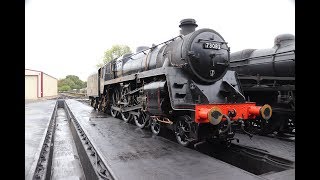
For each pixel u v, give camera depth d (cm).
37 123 1143
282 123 831
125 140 693
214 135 636
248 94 959
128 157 526
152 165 473
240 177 409
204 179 401
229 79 755
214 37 714
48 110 1791
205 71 687
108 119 1185
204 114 574
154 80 759
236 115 637
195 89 679
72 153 816
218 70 711
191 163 482
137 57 1058
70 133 1156
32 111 1711
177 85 669
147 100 759
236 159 648
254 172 599
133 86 980
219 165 468
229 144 673
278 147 664
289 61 785
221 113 573
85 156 609
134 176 418
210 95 699
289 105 798
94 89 1692
